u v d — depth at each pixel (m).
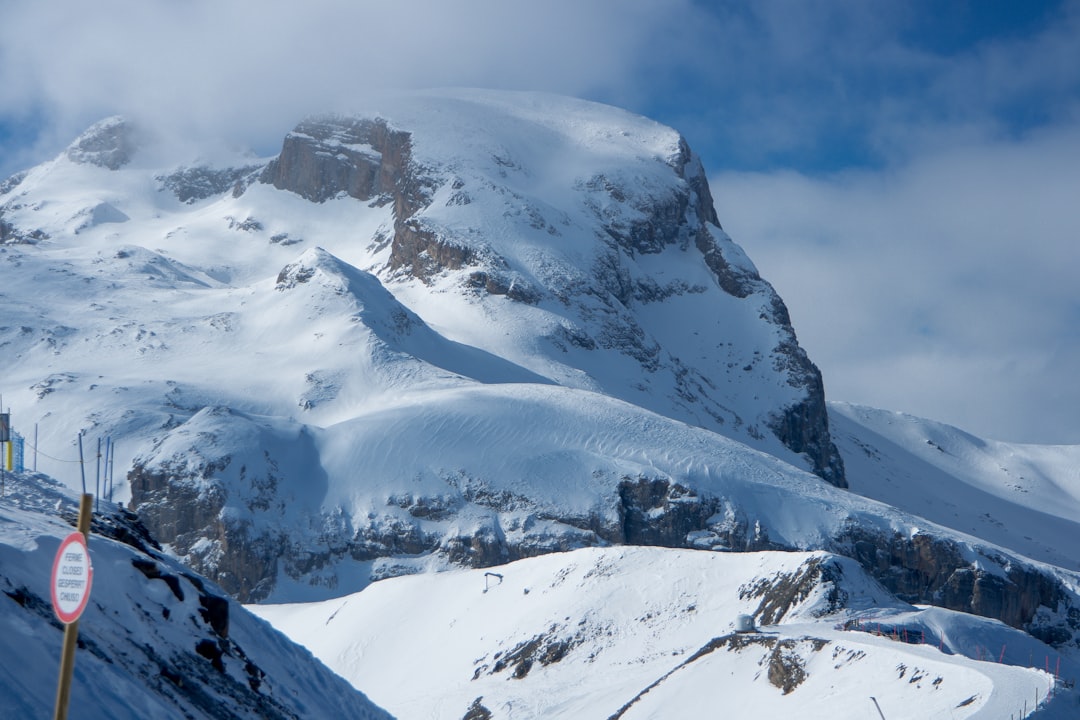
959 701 129.25
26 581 57.47
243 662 71.19
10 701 47.72
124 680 54.91
